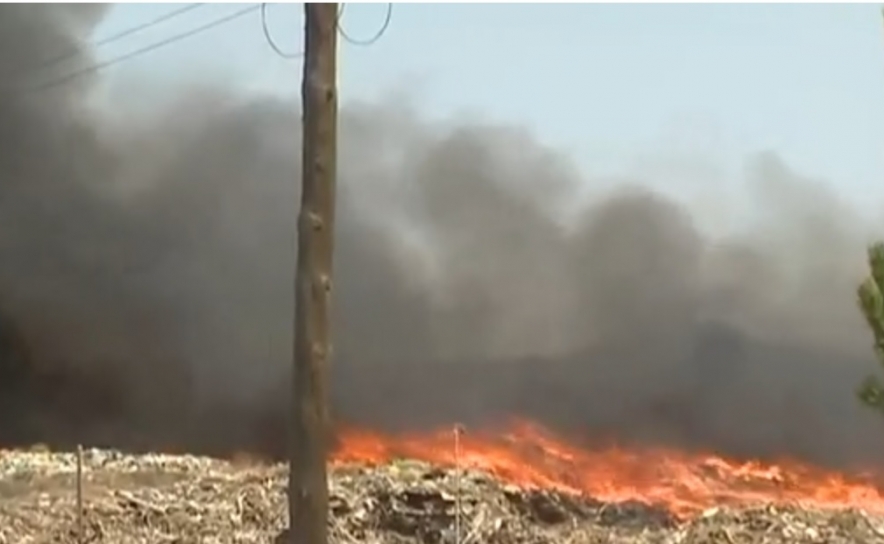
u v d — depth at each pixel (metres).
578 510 68.56
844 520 63.59
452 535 61.50
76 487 66.44
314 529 41.56
